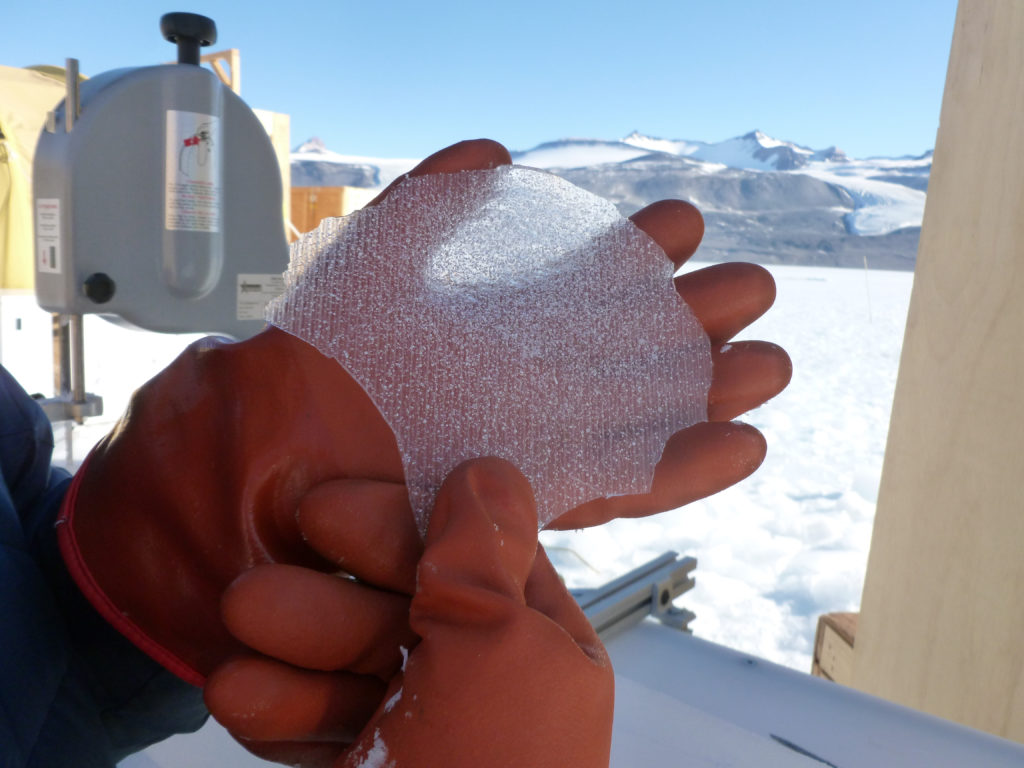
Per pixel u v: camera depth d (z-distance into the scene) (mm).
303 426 398
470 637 288
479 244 478
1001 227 802
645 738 519
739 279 490
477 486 348
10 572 321
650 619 720
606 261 495
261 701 309
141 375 2172
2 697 293
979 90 846
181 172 1453
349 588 336
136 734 413
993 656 781
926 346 930
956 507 856
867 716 552
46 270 1404
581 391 460
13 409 408
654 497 442
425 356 439
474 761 267
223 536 383
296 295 433
